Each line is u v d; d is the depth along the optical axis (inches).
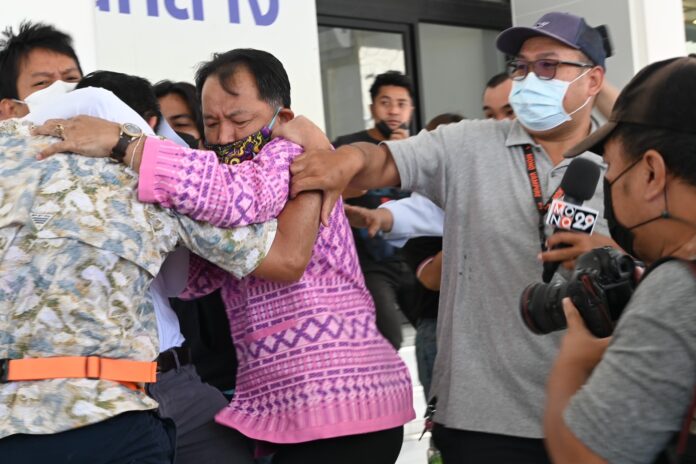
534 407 85.8
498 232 88.8
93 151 71.2
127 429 69.2
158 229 72.2
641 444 52.0
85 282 68.0
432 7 279.3
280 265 80.0
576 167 81.0
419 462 187.5
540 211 87.5
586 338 60.7
